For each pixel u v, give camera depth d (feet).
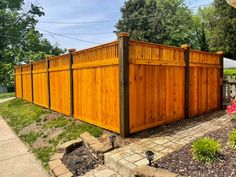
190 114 19.85
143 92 15.78
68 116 21.57
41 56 71.00
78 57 19.54
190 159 10.30
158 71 16.84
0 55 78.84
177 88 18.54
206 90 21.83
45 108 27.09
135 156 11.87
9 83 72.33
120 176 11.18
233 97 24.20
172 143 13.37
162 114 17.28
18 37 88.22
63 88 22.30
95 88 17.39
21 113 27.37
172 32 94.89
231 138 10.82
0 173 13.33
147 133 15.56
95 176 11.46
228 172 8.80
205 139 10.78
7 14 86.02
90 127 17.47
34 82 30.63
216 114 21.25
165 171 9.47
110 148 12.98
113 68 15.38
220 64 23.68
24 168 13.85
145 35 84.48
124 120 14.55
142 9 86.63
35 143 17.70
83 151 14.49
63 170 12.26
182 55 18.92
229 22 68.44
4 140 19.47
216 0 75.00
